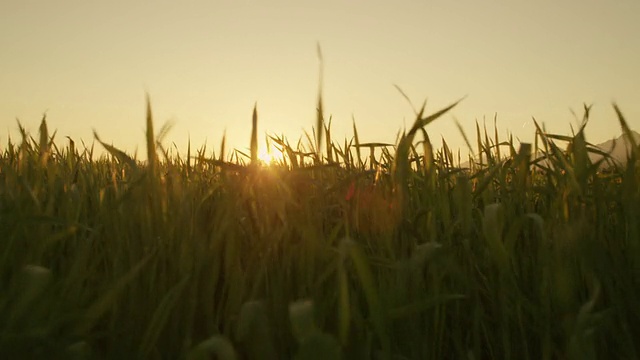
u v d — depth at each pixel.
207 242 1.62
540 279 1.76
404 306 1.46
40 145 2.13
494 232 1.57
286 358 1.49
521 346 1.72
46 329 1.28
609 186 2.02
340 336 1.28
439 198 1.95
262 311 1.35
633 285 1.62
